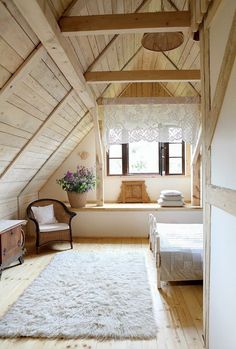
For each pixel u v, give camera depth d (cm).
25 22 182
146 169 595
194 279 294
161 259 295
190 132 451
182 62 410
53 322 230
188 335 216
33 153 383
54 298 271
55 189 582
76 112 408
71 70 266
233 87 138
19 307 254
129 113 450
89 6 242
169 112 450
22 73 215
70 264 366
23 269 358
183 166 591
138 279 316
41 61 229
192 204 524
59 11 209
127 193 586
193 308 257
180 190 589
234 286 139
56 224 454
